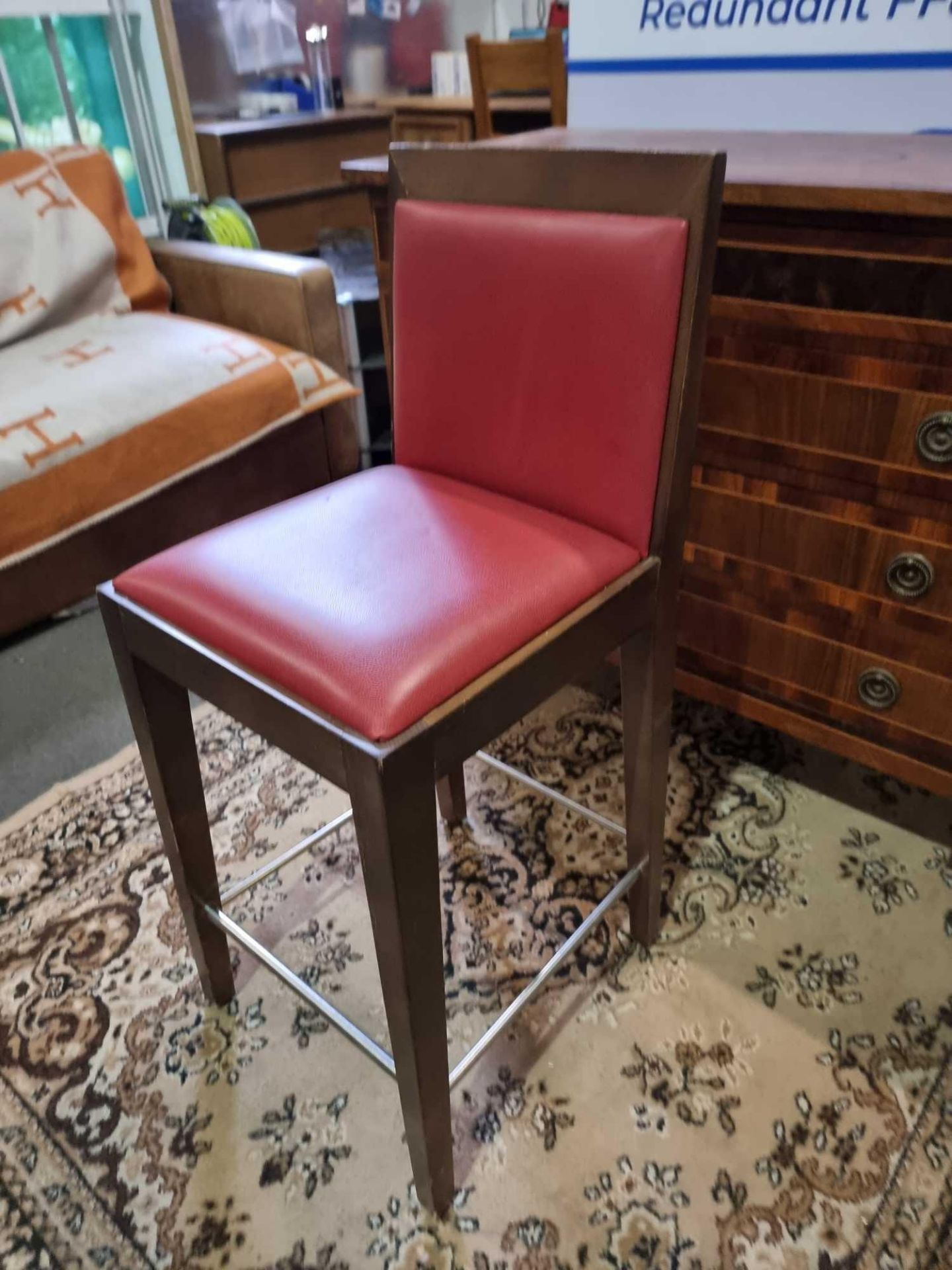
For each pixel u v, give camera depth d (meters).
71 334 1.83
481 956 1.10
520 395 0.81
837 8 1.32
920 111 1.33
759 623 1.14
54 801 1.36
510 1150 0.91
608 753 1.41
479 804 1.32
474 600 0.71
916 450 0.91
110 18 2.22
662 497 0.77
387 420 2.23
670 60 1.52
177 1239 0.85
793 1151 0.89
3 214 1.79
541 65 2.24
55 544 1.56
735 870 1.20
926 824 1.26
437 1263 0.82
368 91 3.21
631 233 0.69
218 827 1.30
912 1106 0.92
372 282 2.23
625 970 1.08
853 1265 0.81
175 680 0.78
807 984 1.05
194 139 2.47
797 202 0.85
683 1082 0.96
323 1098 0.96
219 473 1.76
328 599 0.71
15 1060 1.01
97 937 1.15
